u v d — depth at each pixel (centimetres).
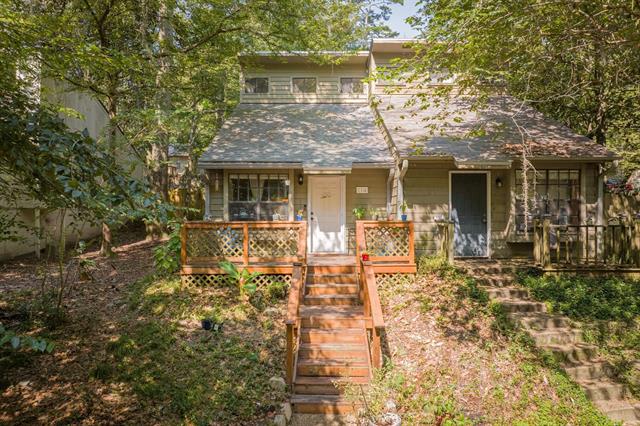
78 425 455
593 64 891
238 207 1122
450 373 602
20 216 1037
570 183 1040
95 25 1105
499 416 532
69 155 358
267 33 1279
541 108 1355
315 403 555
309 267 887
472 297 782
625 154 1408
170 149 2197
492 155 955
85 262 822
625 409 560
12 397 485
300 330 677
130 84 1289
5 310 705
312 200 1144
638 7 661
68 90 1075
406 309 761
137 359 584
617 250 920
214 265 875
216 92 1589
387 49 1289
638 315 734
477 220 1059
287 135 1201
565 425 518
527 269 910
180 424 480
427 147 994
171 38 1273
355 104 1435
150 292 822
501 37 728
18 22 580
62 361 565
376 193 1149
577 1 661
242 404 530
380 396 532
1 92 434
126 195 370
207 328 685
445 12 721
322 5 1558
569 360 642
